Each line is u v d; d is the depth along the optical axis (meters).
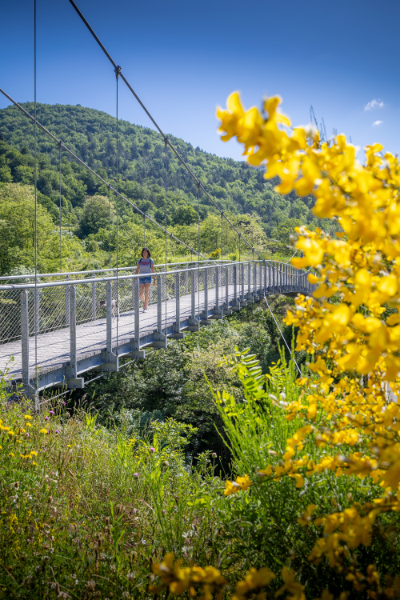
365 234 0.66
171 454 3.05
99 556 1.51
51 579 1.35
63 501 1.97
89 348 5.34
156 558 1.53
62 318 6.17
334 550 0.84
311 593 1.15
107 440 3.38
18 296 5.12
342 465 1.01
